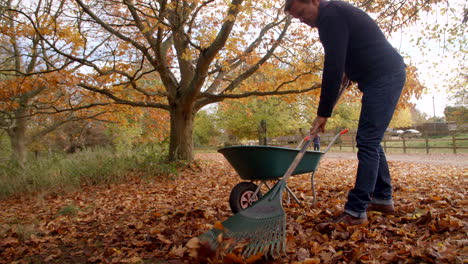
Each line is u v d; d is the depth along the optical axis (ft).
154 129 50.65
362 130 8.39
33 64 40.86
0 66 38.83
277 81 31.91
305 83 30.73
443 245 6.37
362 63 8.38
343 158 49.26
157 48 24.66
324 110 8.46
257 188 10.32
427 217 8.06
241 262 6.06
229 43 25.85
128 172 27.94
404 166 31.76
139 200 18.16
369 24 8.20
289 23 28.78
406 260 5.98
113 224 12.18
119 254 8.32
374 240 7.22
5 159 28.68
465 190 12.97
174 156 32.27
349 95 31.19
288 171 8.46
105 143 72.90
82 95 31.83
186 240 8.70
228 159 10.77
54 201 20.26
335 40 7.95
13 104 30.53
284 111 87.81
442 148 53.11
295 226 8.64
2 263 8.51
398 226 8.16
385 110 8.21
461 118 85.20
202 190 20.52
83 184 25.49
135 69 31.24
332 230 7.88
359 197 8.14
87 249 9.22
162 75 30.53
